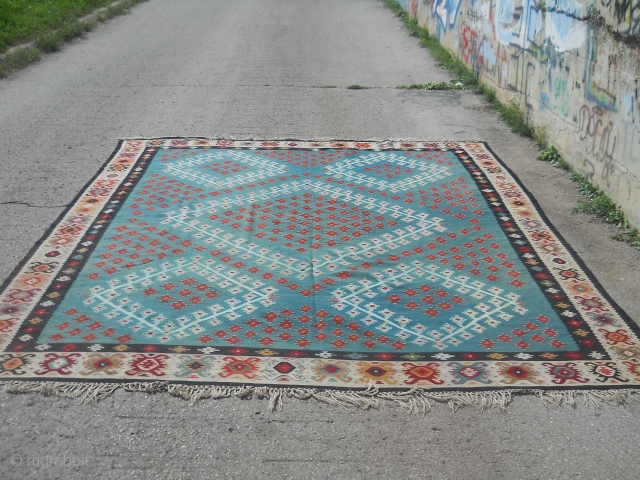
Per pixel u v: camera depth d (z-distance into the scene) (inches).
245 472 139.0
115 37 535.5
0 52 455.2
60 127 332.5
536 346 179.9
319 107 372.5
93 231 235.0
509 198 267.3
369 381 165.3
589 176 274.5
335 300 198.7
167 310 191.8
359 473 139.4
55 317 186.9
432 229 243.0
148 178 278.5
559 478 138.9
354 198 266.1
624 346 180.1
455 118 358.9
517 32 348.8
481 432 151.2
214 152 306.3
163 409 155.6
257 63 463.2
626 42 240.5
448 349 178.1
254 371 167.8
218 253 223.6
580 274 214.5
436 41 523.2
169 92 392.8
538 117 325.4
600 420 154.9
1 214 244.4
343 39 546.3
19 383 160.4
